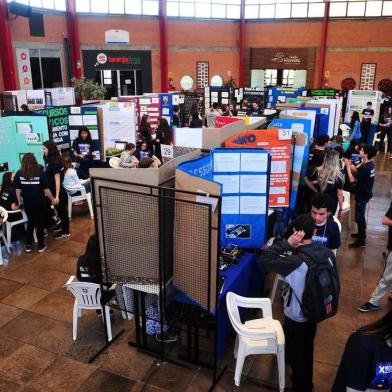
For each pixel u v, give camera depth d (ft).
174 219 9.83
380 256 17.78
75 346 11.96
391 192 27.27
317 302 8.35
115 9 58.18
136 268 10.30
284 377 10.07
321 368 11.10
